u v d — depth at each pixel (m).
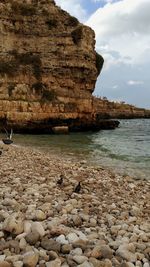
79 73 59.31
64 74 58.16
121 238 8.10
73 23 62.31
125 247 7.39
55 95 56.41
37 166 18.83
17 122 50.44
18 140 40.69
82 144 38.91
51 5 62.59
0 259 6.25
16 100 51.44
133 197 13.29
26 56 58.16
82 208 10.47
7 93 51.88
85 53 59.66
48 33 59.69
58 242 7.30
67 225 8.68
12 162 19.86
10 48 58.06
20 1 61.41
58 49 58.62
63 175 16.08
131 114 146.62
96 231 8.51
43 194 11.73
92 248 7.22
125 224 9.12
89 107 59.97
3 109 50.06
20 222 7.84
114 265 6.65
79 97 59.22
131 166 23.67
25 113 51.00
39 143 38.06
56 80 57.84
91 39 62.44
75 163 22.23
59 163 21.20
